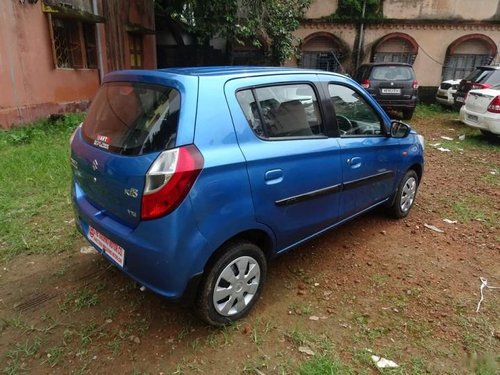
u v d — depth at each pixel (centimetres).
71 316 270
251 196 248
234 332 258
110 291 297
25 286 303
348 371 230
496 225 443
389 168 392
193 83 232
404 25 1639
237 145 242
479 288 319
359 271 337
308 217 300
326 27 1673
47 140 714
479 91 865
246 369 230
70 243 363
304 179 286
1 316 269
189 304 241
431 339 259
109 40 1087
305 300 295
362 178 352
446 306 294
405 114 1194
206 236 228
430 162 717
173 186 213
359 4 1631
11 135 703
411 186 448
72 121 862
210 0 1223
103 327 260
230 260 249
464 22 1611
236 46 1644
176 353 240
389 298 301
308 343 251
